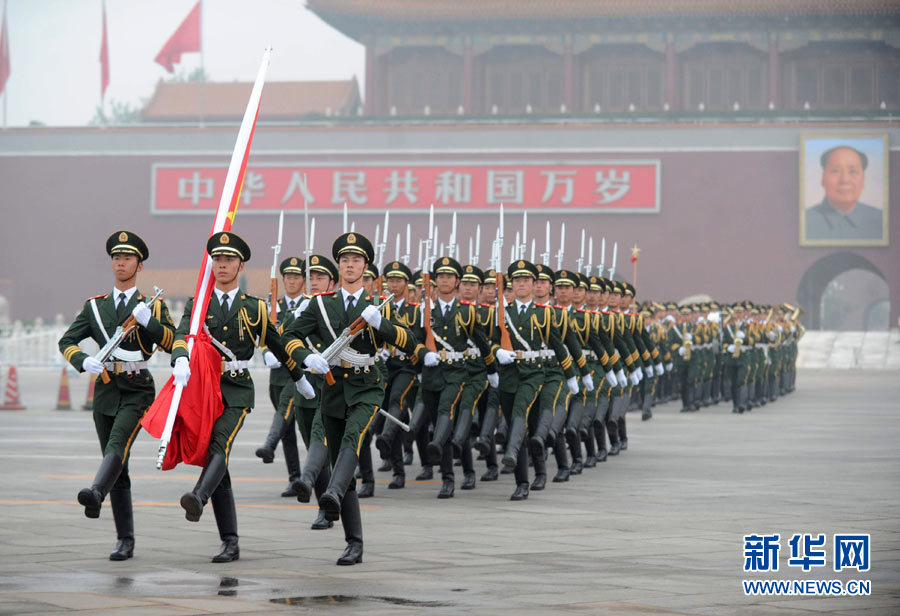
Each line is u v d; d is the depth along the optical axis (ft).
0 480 83.87
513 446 75.05
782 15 411.54
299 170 387.14
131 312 53.26
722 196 377.09
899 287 368.27
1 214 408.46
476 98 441.27
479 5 423.64
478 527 63.67
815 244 372.99
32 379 262.26
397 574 49.65
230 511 52.90
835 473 90.94
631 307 117.08
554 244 380.58
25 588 45.75
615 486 82.94
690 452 108.58
